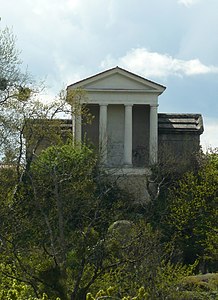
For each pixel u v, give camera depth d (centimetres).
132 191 6412
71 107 5809
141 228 2611
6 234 2472
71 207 2589
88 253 2219
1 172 3148
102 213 2650
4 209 2598
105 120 7638
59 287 2072
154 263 2566
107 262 2395
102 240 2275
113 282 2417
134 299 1823
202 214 5841
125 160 7531
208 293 3412
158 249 2712
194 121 7981
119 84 7725
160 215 5591
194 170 6712
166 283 2697
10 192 2906
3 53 5159
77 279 2122
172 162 6750
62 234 2241
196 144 7688
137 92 7719
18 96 4959
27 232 2545
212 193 6000
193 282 3512
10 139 4278
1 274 2280
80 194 2697
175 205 5853
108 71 7706
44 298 1802
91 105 7844
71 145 5634
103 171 3709
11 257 2320
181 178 6606
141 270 2497
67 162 3516
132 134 7962
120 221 2991
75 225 2597
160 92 7725
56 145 5038
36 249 2458
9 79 5078
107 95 7706
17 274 2259
